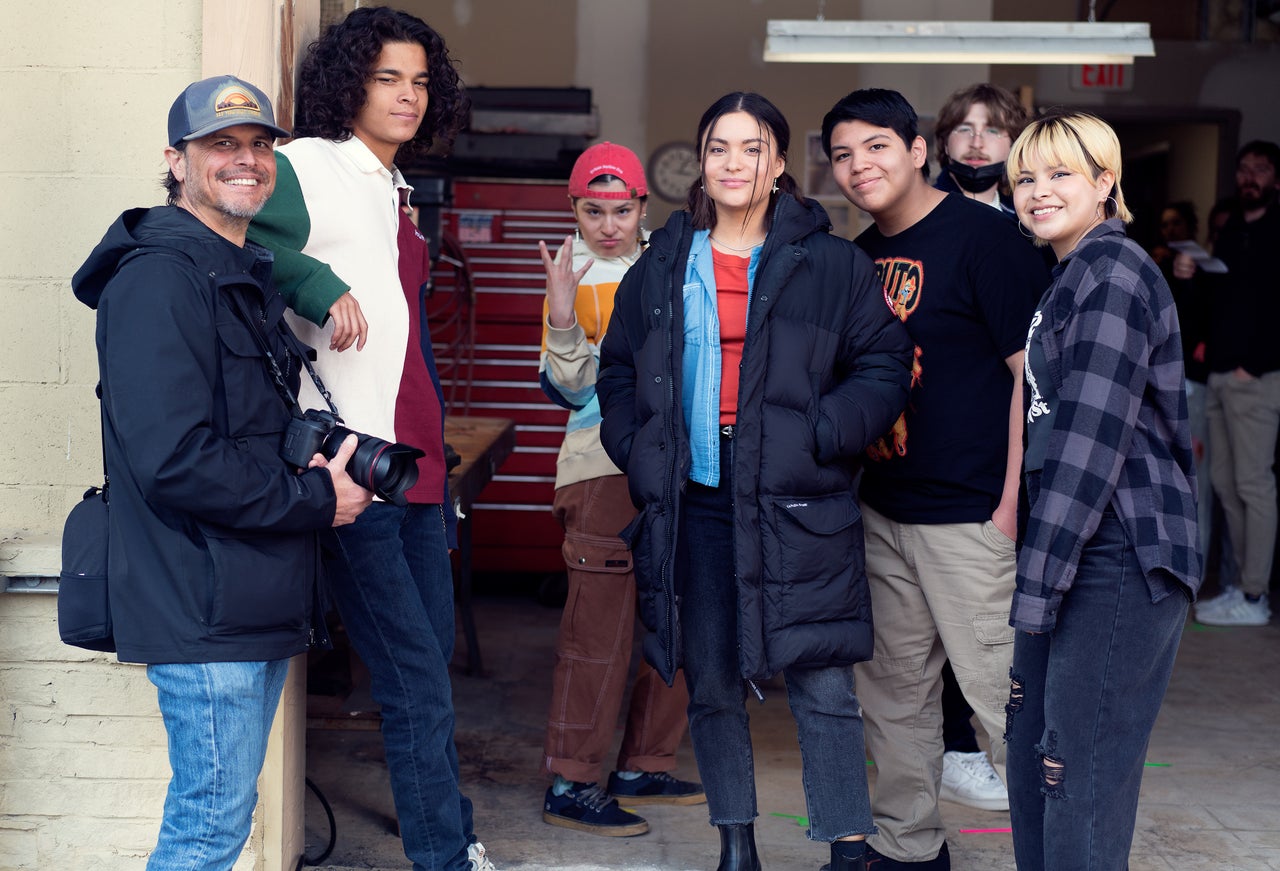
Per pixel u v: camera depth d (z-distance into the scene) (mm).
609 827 3164
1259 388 5535
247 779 2061
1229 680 4723
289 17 2635
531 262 5738
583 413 3301
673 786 3422
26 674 2641
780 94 7184
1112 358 2082
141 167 2635
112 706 2646
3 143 2629
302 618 2059
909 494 2734
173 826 2033
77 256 2646
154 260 1932
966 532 2682
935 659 2836
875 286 2584
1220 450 5758
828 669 2584
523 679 4645
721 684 2619
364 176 2508
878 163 2650
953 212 2711
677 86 7180
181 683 1998
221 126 1987
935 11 7141
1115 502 2121
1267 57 7262
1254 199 5520
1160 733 4074
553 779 3414
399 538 2607
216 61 2551
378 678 2570
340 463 2043
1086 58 4949
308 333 2439
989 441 2684
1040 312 2238
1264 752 3896
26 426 2676
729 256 2584
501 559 5906
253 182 2059
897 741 2818
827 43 4965
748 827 2670
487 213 5727
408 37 2545
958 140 3514
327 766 3656
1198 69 7277
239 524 1938
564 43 7164
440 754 2586
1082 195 2248
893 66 7188
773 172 2533
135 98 2619
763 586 2453
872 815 2812
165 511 1960
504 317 5758
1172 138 8172
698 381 2562
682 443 2484
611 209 3314
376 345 2473
